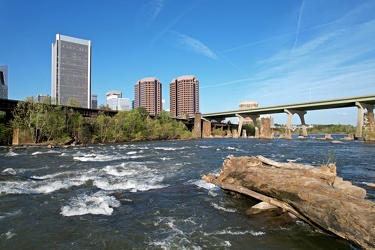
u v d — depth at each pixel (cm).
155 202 1287
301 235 874
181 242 827
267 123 13775
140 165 2594
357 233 715
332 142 8044
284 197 1008
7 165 2523
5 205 1192
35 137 5681
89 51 19112
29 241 830
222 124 17700
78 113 6900
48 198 1313
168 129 10469
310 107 11950
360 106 9550
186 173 2127
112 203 1246
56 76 17800
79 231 911
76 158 3191
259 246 801
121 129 8131
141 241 834
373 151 4550
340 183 980
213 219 1043
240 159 1420
